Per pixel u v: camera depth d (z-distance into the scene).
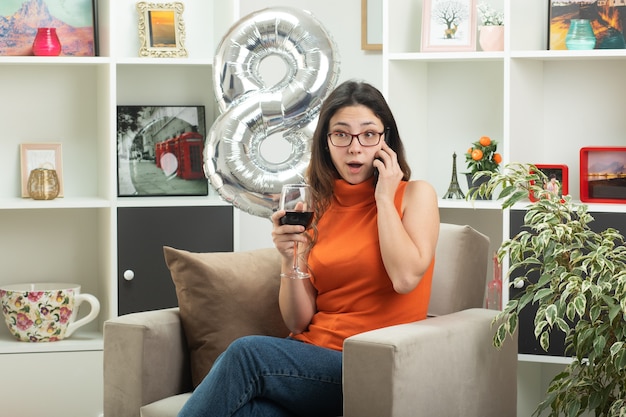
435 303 2.93
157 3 3.85
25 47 3.74
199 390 2.43
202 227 3.68
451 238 2.96
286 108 3.24
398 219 2.61
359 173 2.71
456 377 2.57
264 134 3.28
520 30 3.45
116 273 3.63
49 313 3.61
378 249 2.64
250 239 4.07
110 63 3.60
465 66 3.75
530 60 3.52
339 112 2.71
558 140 3.65
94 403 3.63
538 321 2.74
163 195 3.82
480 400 2.69
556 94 3.65
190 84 3.92
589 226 3.32
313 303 2.77
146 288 3.66
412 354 2.38
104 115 3.73
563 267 2.76
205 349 2.81
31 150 3.81
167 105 3.89
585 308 2.81
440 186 3.81
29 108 3.84
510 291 3.40
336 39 3.98
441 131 3.79
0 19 3.72
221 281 2.84
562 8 3.43
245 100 3.26
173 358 2.78
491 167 3.56
